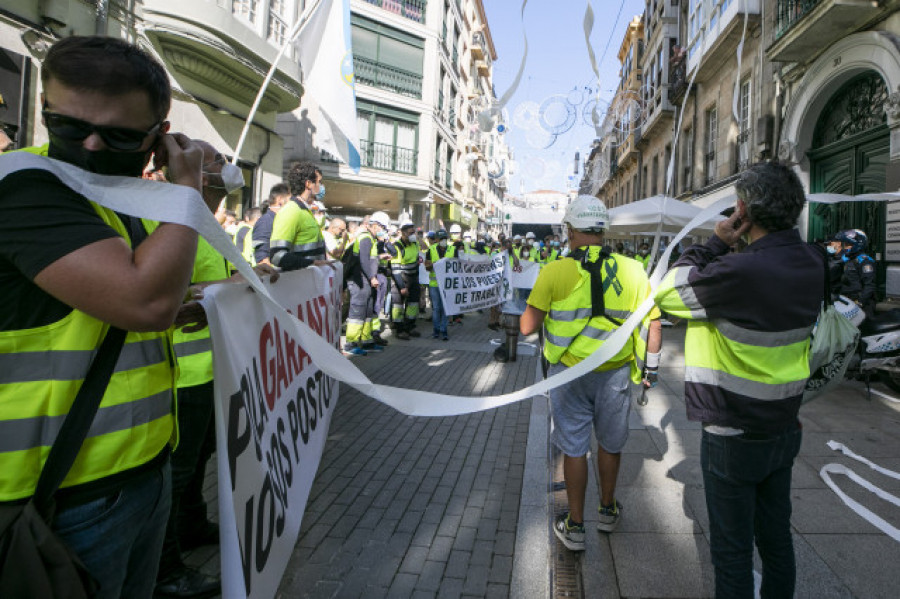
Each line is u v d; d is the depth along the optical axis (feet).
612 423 8.56
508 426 14.74
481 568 8.11
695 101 53.42
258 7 32.45
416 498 10.38
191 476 7.27
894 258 24.81
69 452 3.12
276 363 7.07
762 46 31.48
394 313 29.19
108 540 3.41
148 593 4.08
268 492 5.95
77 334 3.22
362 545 8.68
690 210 25.76
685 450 12.64
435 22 74.38
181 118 29.81
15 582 2.84
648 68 77.30
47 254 2.90
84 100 3.15
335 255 24.02
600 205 8.85
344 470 11.64
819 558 8.18
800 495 10.24
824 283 5.93
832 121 30.68
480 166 136.98
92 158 3.27
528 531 9.06
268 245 14.49
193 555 8.27
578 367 5.31
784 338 5.52
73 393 3.23
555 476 11.27
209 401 7.25
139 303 3.04
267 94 35.09
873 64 25.55
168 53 27.84
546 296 8.68
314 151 61.26
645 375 9.30
